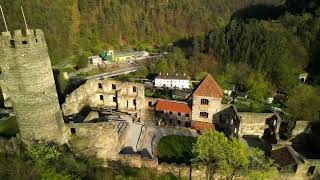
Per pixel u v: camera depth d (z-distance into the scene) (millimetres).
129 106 65875
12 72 36562
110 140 46500
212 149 44125
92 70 119750
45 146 39094
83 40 150250
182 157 52719
